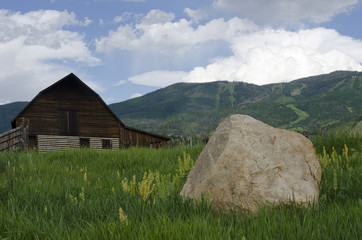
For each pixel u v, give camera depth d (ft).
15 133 43.80
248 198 13.15
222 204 13.43
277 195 12.97
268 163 14.06
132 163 27.14
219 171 13.98
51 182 19.07
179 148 33.83
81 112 116.98
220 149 14.62
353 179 16.06
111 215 12.67
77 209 13.51
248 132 14.85
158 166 25.53
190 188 14.74
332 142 27.09
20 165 24.11
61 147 112.68
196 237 9.71
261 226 10.65
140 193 14.53
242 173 13.70
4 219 12.40
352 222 10.70
